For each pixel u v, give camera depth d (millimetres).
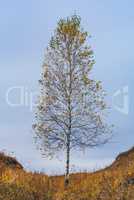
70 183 32250
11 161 37844
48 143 32281
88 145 32531
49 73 32688
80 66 32656
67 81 32531
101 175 31516
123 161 40156
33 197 29141
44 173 34188
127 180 28500
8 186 28906
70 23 32969
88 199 28797
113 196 28000
